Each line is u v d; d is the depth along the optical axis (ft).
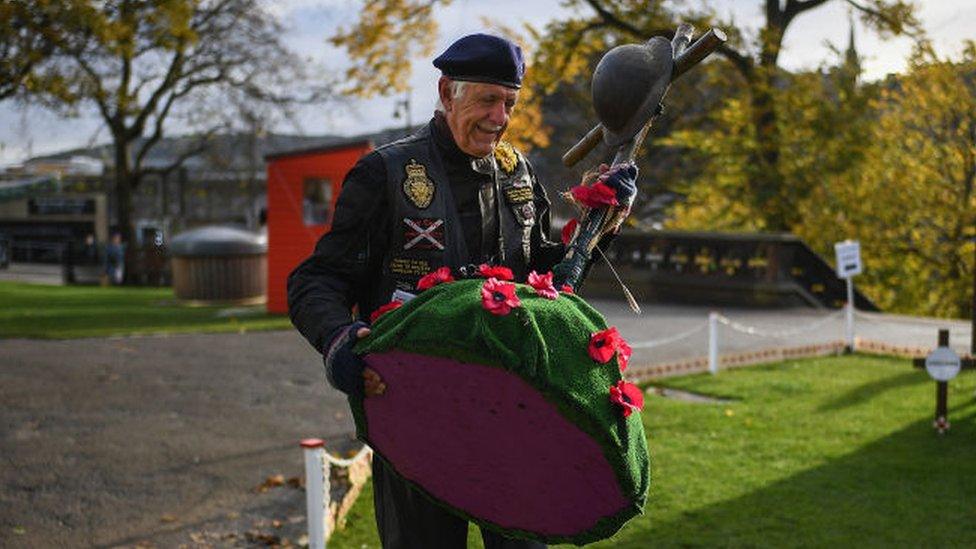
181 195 160.45
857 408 27.86
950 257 71.10
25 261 153.89
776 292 58.08
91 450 22.93
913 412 27.22
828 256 74.02
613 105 6.80
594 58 78.59
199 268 62.28
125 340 40.75
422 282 6.42
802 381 32.42
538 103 72.69
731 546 16.20
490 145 7.07
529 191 7.60
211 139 112.68
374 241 7.13
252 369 33.91
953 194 68.54
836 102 74.28
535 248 7.74
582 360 5.67
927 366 24.70
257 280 64.18
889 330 47.73
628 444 5.72
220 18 93.35
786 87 75.10
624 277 65.26
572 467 5.86
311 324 6.71
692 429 25.04
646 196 99.14
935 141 69.31
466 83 6.90
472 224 7.25
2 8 49.11
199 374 32.89
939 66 64.34
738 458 22.04
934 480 20.22
